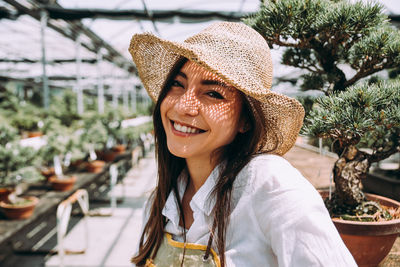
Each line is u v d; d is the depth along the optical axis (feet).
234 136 2.69
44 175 15.93
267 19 3.60
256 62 2.51
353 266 1.99
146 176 26.17
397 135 3.68
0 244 8.61
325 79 4.11
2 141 11.28
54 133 15.47
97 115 25.31
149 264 2.79
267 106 2.70
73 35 25.58
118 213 17.49
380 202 4.09
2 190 11.16
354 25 3.31
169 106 2.66
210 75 2.45
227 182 2.48
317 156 10.37
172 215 2.79
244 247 2.32
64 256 12.30
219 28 2.70
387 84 3.30
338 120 2.95
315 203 2.09
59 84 58.90
